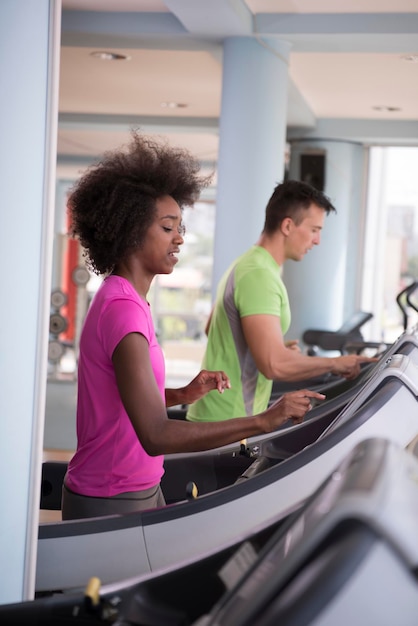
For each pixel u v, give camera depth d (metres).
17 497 1.47
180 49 5.28
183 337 12.66
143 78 6.72
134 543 1.76
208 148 10.34
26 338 1.47
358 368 2.77
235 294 2.76
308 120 7.71
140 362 1.74
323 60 5.86
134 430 1.76
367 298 9.07
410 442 1.80
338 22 4.81
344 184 8.38
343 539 0.70
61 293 7.16
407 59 5.71
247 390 2.82
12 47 1.38
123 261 1.92
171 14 4.91
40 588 1.77
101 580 1.76
